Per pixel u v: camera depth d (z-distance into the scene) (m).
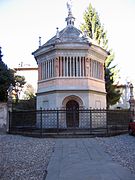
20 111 28.44
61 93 33.28
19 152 15.69
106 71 46.84
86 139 23.19
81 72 33.88
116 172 9.74
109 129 27.52
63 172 9.98
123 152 14.98
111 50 48.66
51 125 30.02
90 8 50.81
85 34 35.81
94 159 12.73
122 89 65.50
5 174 9.89
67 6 40.31
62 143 20.19
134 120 30.98
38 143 20.34
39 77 36.50
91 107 31.19
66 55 33.94
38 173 10.00
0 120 28.66
